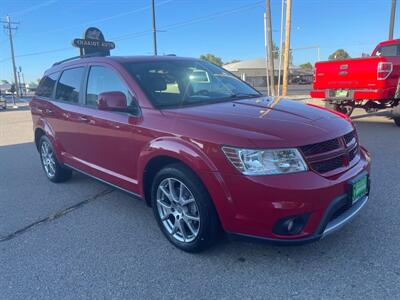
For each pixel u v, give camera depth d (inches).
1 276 125.5
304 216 108.1
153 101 142.9
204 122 123.2
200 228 123.4
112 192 206.1
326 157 114.2
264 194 106.5
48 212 181.0
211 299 107.4
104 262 130.8
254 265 122.8
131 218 168.2
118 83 157.9
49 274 125.1
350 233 139.1
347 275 114.3
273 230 108.9
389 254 124.3
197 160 117.3
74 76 193.8
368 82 332.2
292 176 107.1
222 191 113.3
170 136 127.7
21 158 308.7
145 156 137.4
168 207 137.6
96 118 165.2
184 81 160.6
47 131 213.3
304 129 116.3
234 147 110.3
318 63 380.2
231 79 182.1
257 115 127.3
